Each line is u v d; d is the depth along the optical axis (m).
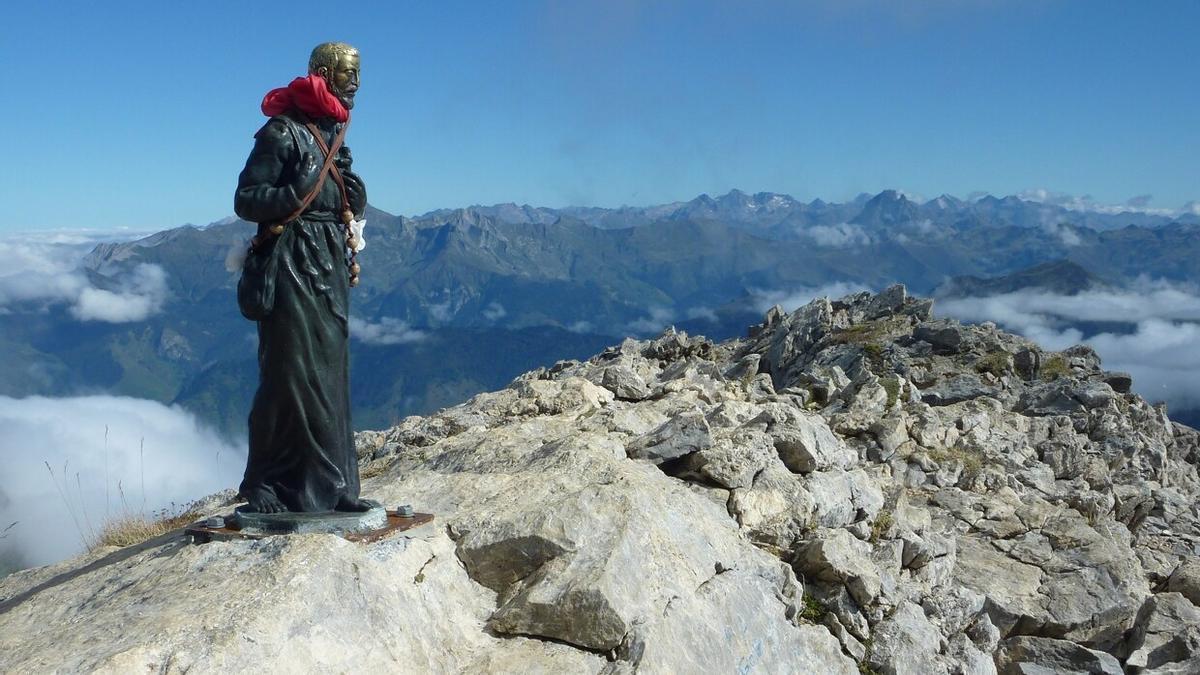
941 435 18.72
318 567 8.07
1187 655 13.79
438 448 13.17
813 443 13.71
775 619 10.54
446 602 9.11
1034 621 13.42
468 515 10.34
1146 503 18.33
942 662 11.60
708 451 12.48
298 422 9.26
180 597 7.89
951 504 16.28
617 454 12.24
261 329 9.27
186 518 14.52
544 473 11.31
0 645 7.98
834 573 11.51
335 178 9.26
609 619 8.77
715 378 22.73
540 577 9.37
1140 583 14.37
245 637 7.23
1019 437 19.75
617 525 9.76
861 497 13.57
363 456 16.08
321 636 7.66
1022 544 15.16
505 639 9.02
